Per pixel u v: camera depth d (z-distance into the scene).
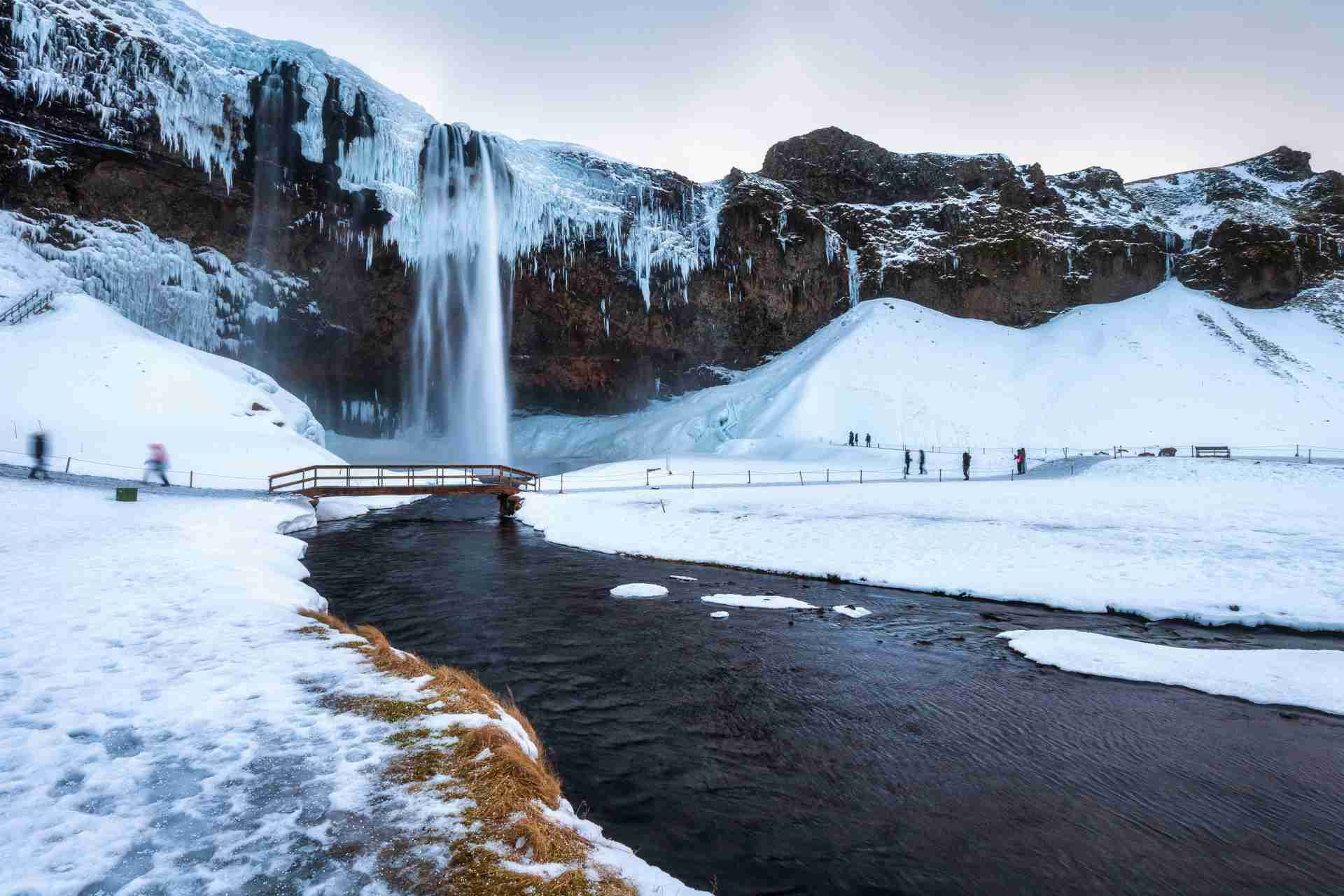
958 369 59.25
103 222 40.16
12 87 36.19
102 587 8.31
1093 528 16.38
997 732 6.51
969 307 68.06
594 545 19.22
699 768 5.72
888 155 78.06
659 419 62.28
